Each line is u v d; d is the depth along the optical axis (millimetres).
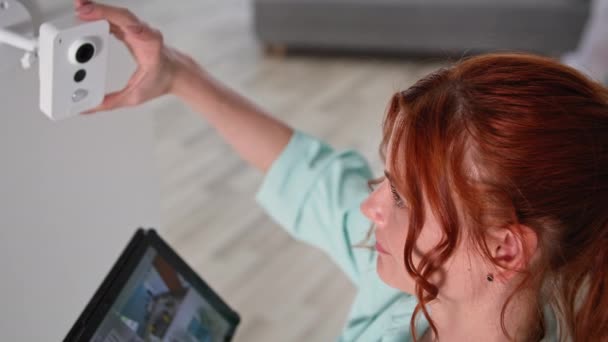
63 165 689
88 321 619
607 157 522
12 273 636
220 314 800
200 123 2963
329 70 3533
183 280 757
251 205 2482
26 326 673
